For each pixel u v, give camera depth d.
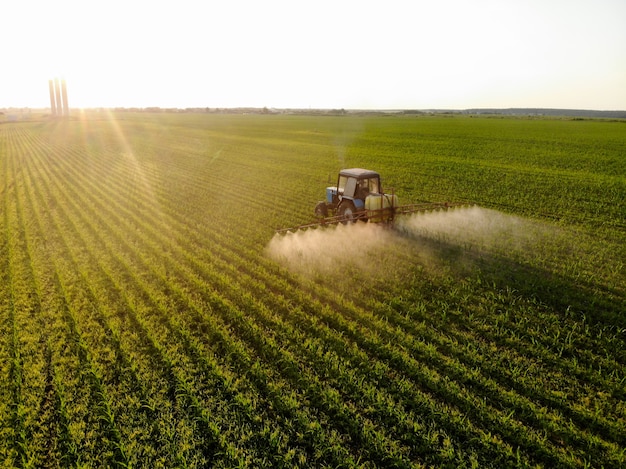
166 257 14.22
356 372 8.30
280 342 9.34
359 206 16.81
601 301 11.12
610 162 37.38
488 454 6.43
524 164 36.00
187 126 96.19
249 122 116.81
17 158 41.22
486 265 13.65
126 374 8.22
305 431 6.86
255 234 16.88
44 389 7.86
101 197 23.67
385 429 6.89
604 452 6.46
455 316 10.52
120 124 104.12
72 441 6.66
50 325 10.02
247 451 6.43
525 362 8.56
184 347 9.17
